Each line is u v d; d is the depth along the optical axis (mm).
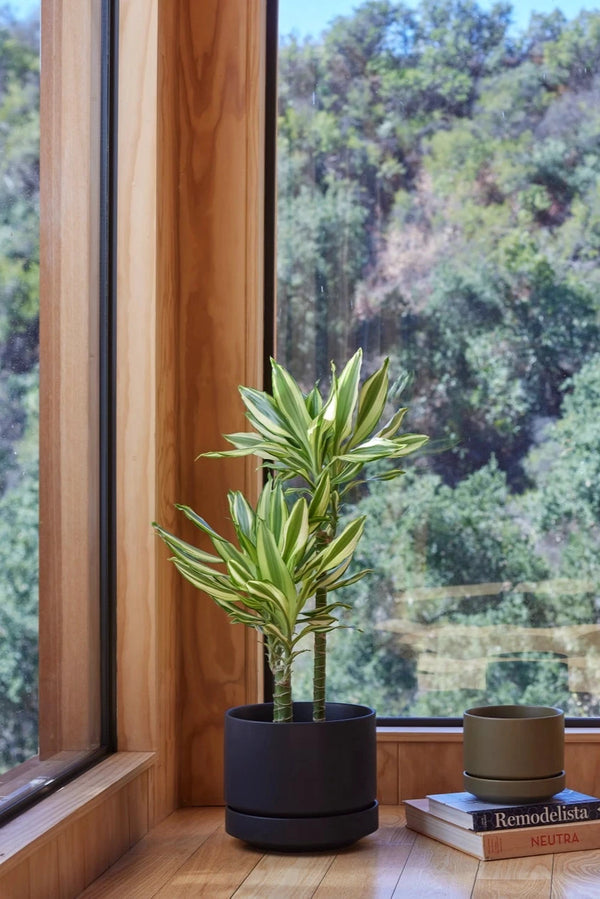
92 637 1560
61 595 1428
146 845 1530
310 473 1609
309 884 1344
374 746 1545
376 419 1599
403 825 1660
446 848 1521
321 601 1570
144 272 1646
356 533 1460
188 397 1827
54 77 1416
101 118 1622
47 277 1389
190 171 1846
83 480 1526
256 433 1680
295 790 1459
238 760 1494
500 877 1376
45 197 1385
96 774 1461
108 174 1643
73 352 1486
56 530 1412
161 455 1669
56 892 1234
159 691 1653
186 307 1833
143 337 1640
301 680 1894
